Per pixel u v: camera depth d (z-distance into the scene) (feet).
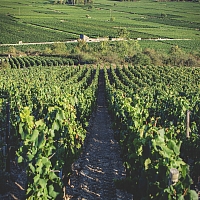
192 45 300.81
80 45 249.96
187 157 45.24
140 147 32.01
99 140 64.54
